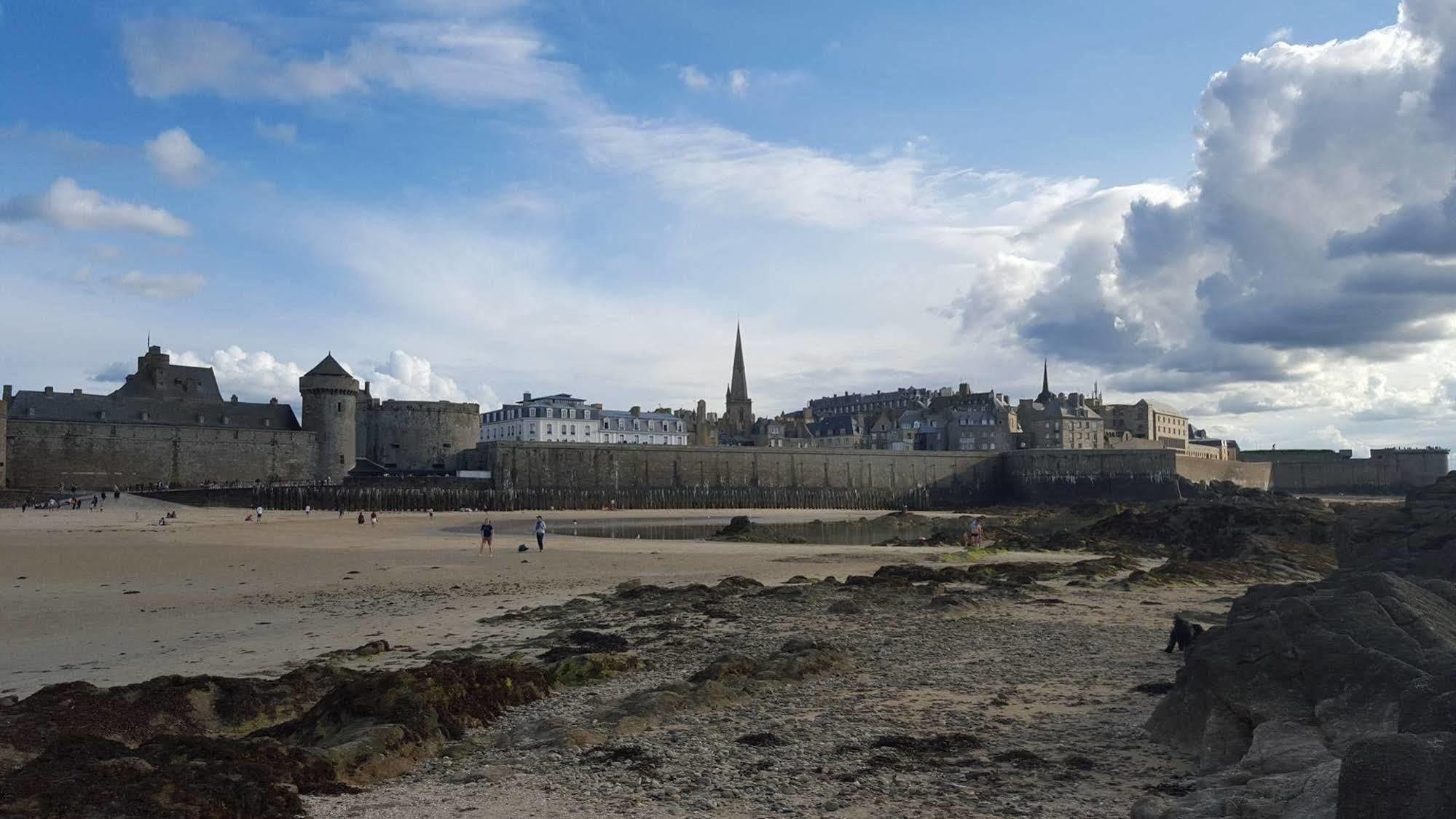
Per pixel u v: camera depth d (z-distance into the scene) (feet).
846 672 61.46
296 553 157.89
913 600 98.22
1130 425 639.35
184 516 256.93
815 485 443.73
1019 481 472.44
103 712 48.62
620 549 173.99
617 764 40.40
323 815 33.73
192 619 88.94
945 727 46.70
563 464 391.04
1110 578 125.18
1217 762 37.55
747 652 69.56
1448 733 22.85
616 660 63.77
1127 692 54.34
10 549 152.66
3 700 51.98
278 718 51.85
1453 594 49.88
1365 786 22.95
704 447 424.87
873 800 35.40
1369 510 109.19
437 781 38.83
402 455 410.52
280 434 352.08
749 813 34.04
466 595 106.52
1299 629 41.93
